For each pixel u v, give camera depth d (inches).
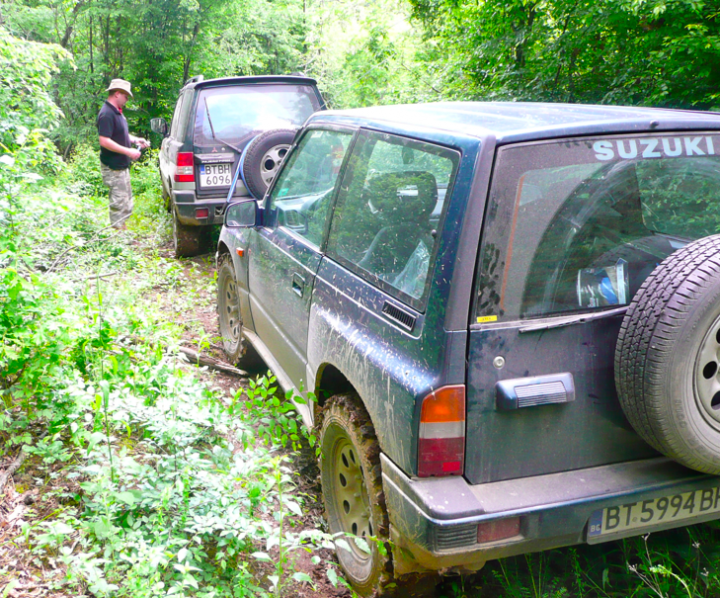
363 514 109.0
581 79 323.3
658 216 94.5
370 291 103.5
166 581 102.4
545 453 86.6
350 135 126.5
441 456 83.3
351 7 888.9
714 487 89.3
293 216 149.3
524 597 103.3
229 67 978.1
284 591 108.2
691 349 76.3
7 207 171.8
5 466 130.4
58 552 109.0
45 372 138.4
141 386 140.4
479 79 400.2
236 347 190.4
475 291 82.7
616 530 87.0
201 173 305.6
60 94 864.9
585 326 85.4
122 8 858.1
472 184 84.0
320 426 119.9
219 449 126.1
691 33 229.8
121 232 276.2
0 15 438.6
